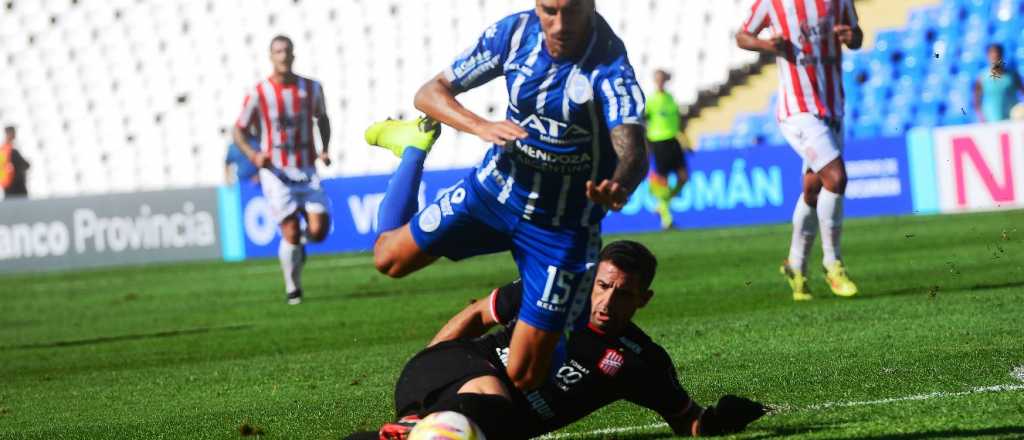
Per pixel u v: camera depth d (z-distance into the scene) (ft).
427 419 33.24
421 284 121.80
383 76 221.66
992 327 63.05
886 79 194.59
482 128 37.63
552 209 39.06
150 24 232.12
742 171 173.78
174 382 66.90
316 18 225.35
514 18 38.58
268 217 182.09
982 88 178.81
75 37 236.02
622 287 37.42
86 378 71.61
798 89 81.92
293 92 110.73
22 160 207.51
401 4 222.28
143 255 186.70
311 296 116.98
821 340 63.57
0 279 175.22
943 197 164.25
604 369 37.88
